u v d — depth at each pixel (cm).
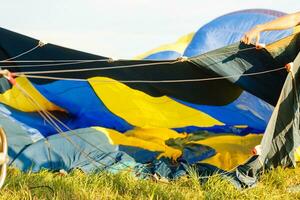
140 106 3700
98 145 3378
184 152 3428
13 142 3250
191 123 3797
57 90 3578
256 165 2931
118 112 3712
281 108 3062
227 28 3912
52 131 3562
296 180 3102
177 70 3362
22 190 2414
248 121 3762
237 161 3272
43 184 2577
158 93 3616
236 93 3538
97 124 3747
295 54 3170
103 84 3541
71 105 3669
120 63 3312
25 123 3538
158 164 3225
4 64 3441
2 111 3544
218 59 3244
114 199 2508
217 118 3794
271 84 3356
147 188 2662
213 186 2780
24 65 3434
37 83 3538
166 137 3675
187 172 3111
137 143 3494
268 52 3189
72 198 2420
